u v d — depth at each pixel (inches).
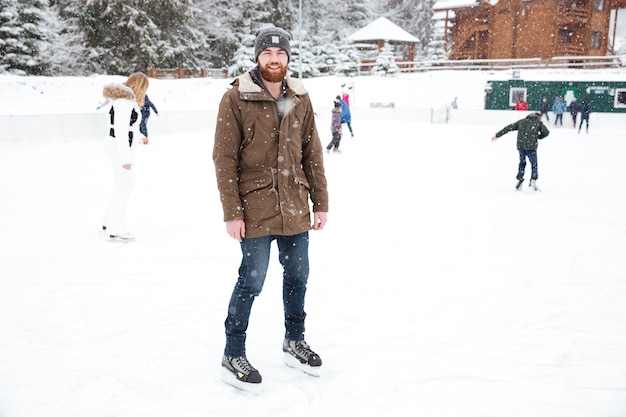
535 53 1475.1
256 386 100.6
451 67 1446.9
